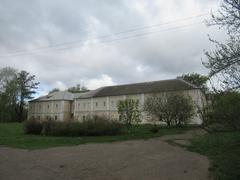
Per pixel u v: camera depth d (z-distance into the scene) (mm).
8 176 7953
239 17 6898
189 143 15641
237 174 7371
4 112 61000
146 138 19812
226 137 6586
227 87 6375
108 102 55094
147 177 7895
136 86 53531
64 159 10883
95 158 11141
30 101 76125
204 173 8273
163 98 32312
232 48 6789
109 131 23203
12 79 65062
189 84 43062
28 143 16906
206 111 6711
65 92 71812
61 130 22734
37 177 7848
